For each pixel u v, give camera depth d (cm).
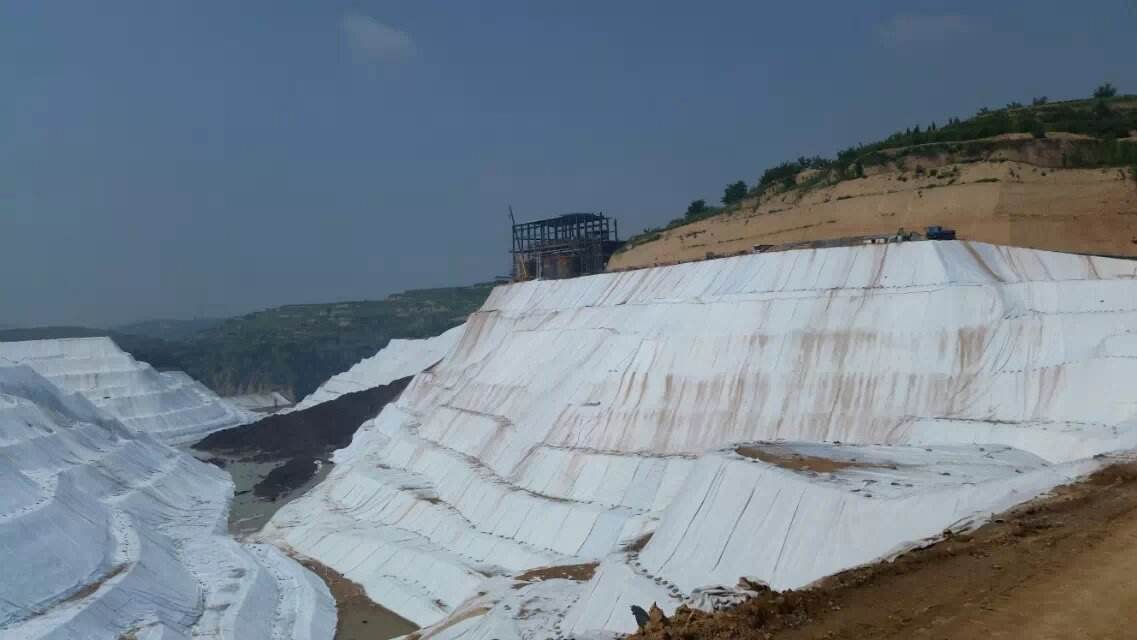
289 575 5344
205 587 4994
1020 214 5541
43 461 6362
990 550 1953
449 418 7462
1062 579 1717
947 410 4181
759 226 7444
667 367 5347
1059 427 3528
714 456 3359
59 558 4575
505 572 4594
